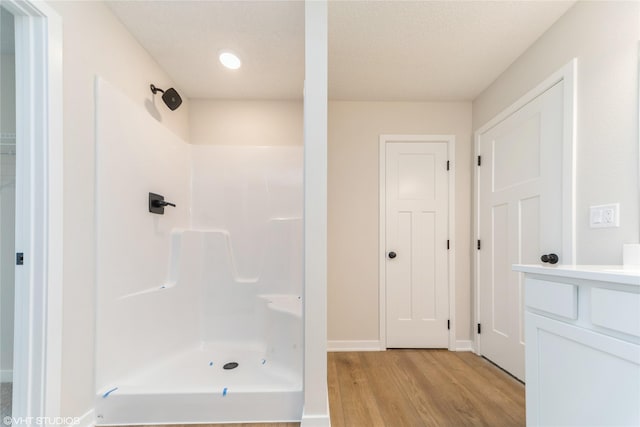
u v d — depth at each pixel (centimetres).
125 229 156
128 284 157
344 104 249
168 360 188
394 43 174
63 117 118
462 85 223
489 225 218
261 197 238
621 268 93
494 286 211
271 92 236
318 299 129
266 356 194
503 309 200
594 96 133
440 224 246
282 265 224
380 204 247
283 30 165
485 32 165
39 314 107
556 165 154
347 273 245
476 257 232
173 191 211
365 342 241
